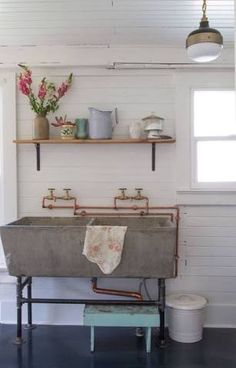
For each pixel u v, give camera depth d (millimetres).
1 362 2822
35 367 2748
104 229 2867
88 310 3041
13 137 3438
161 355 2928
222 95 3447
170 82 3439
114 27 3104
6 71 3434
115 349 3037
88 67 3426
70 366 2768
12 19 2988
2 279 3494
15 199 3463
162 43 3348
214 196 3396
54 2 2777
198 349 3020
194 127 3447
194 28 3104
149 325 2986
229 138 3420
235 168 3455
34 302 3082
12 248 2916
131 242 2857
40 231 2875
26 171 3494
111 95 3461
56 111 3463
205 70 3383
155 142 3311
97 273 2926
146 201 3461
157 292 3445
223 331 3342
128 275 2928
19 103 3469
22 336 3240
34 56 3371
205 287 3441
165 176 3463
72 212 3496
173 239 2846
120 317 2986
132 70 3434
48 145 3479
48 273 2951
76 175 3484
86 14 2926
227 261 3436
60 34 3209
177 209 3424
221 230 3428
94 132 3258
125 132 3463
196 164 3434
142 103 3455
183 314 3111
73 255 2895
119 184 3482
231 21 2982
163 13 2910
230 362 2816
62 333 3309
